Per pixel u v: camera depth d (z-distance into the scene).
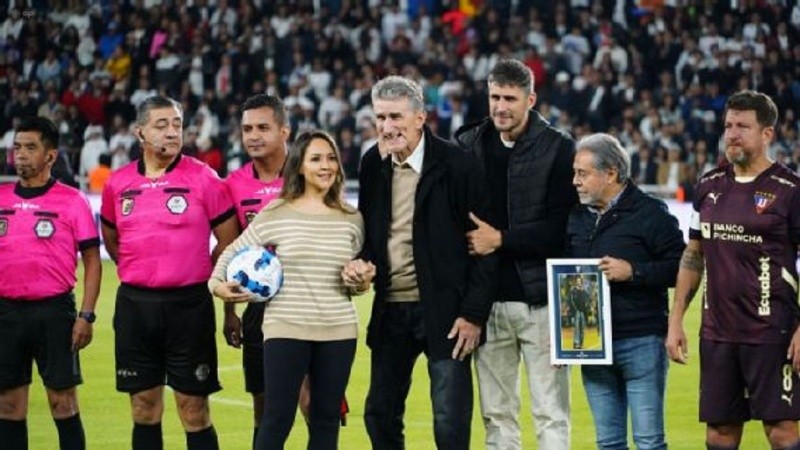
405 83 8.94
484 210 9.09
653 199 9.05
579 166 8.95
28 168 9.67
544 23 32.44
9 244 9.66
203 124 29.28
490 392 9.55
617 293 8.98
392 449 9.29
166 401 13.55
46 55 32.97
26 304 9.71
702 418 8.88
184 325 9.58
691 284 8.97
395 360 9.21
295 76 31.44
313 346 8.83
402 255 9.08
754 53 31.69
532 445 11.59
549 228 9.23
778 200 8.56
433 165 9.00
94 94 31.05
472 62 31.70
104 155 29.22
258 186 9.88
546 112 29.67
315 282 8.79
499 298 9.41
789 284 8.64
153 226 9.52
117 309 9.68
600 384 9.17
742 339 8.70
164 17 33.25
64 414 9.85
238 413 13.09
